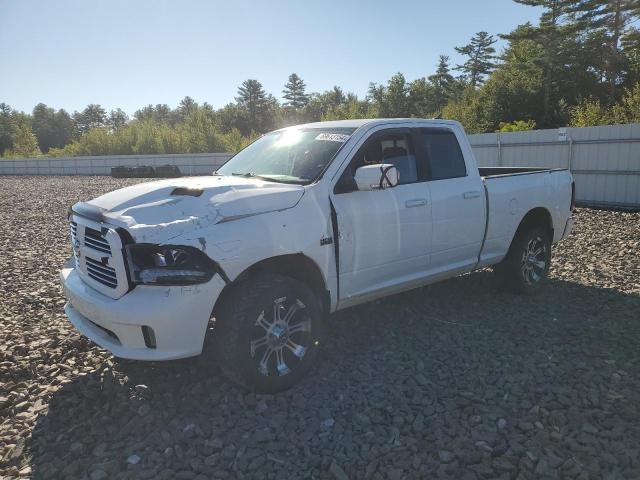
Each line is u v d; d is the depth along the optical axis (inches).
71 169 1788.9
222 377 158.9
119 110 6619.1
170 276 131.6
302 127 201.0
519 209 223.5
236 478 114.3
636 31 1798.7
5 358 175.3
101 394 151.7
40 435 132.5
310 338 154.3
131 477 114.8
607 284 251.4
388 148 183.8
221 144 2028.8
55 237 417.7
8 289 260.1
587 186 577.0
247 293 141.3
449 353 174.9
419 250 186.1
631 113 1099.9
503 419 133.9
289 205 151.3
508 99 1942.7
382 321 205.3
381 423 133.8
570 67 1913.1
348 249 164.2
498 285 238.5
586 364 164.1
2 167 1911.9
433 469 115.5
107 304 136.2
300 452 123.1
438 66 3147.1
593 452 119.7
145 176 1451.8
